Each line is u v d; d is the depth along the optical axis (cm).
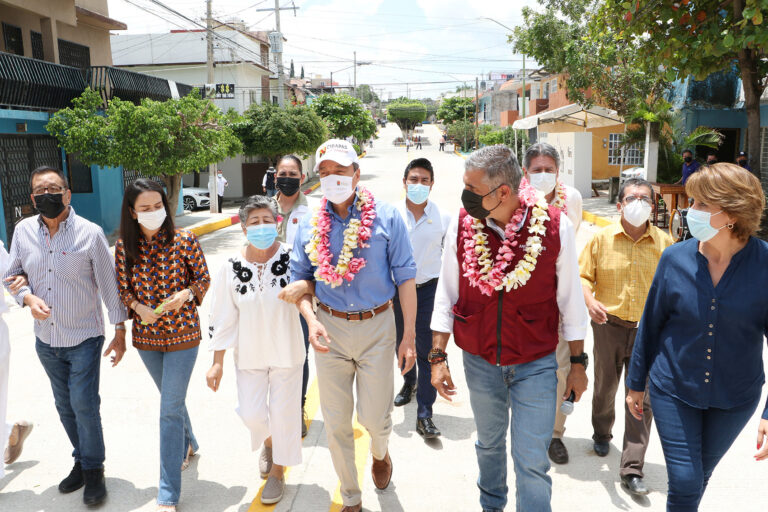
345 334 345
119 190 1695
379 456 375
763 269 265
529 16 1922
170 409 364
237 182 2986
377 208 345
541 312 300
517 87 5112
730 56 1126
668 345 285
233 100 3216
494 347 301
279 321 364
